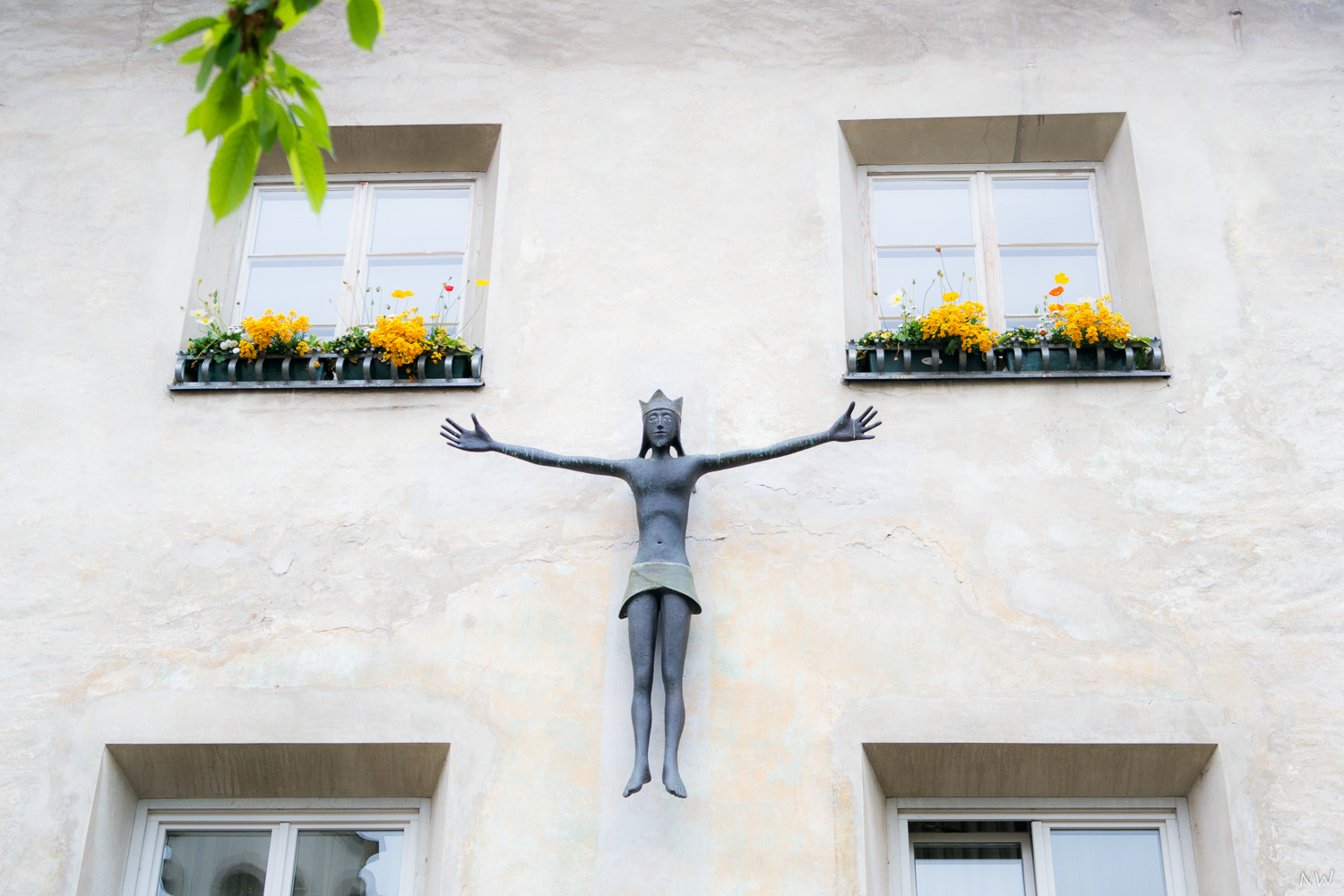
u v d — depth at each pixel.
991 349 7.42
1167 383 7.41
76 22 8.85
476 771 6.56
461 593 6.98
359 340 7.68
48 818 6.53
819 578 6.95
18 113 8.55
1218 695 6.60
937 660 6.73
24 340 7.78
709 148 8.30
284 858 6.79
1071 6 8.67
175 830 6.87
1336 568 6.86
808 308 7.75
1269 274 7.71
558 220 8.09
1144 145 8.17
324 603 6.99
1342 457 7.16
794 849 6.34
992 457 7.24
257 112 4.26
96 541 7.18
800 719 6.61
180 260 8.07
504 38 8.73
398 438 7.44
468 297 8.36
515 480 7.29
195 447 7.44
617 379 7.58
